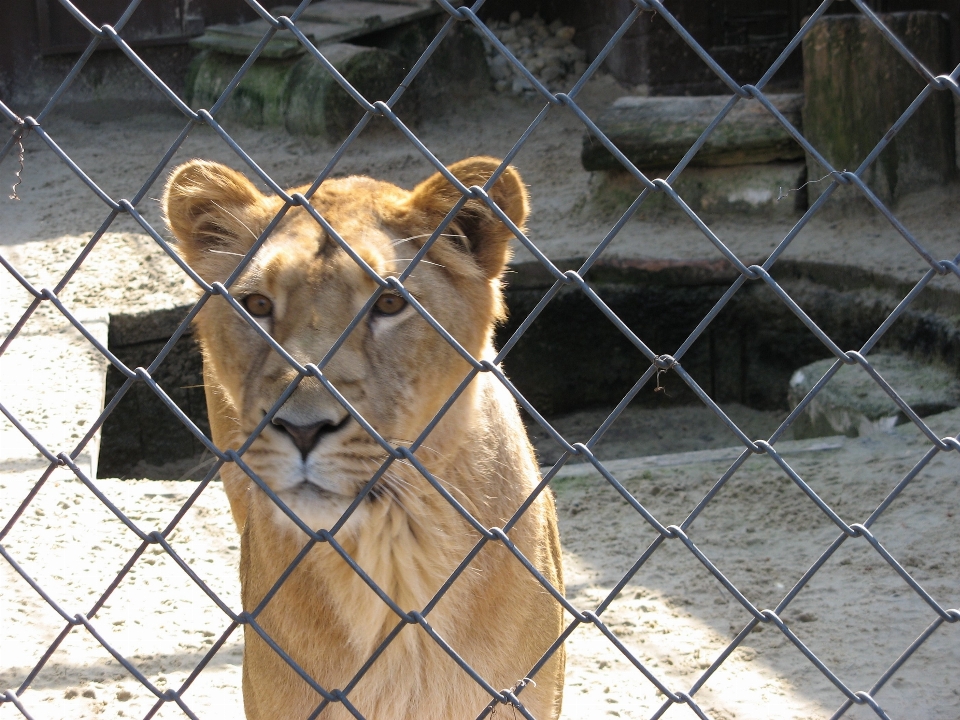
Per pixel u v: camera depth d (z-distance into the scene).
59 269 7.64
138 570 3.99
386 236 2.33
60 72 13.31
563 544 4.30
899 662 1.67
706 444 7.22
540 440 7.60
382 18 12.09
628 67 12.41
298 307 2.21
